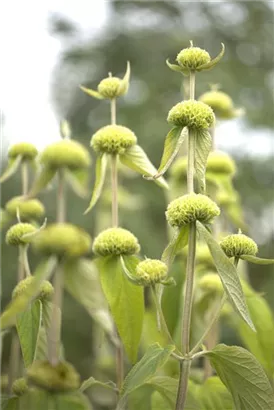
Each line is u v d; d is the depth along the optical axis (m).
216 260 1.08
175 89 7.54
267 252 6.38
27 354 1.13
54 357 1.06
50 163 1.22
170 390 1.16
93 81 7.84
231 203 1.50
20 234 1.21
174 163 1.58
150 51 7.89
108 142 1.23
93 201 1.24
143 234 5.38
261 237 6.59
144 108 7.29
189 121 1.13
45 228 1.03
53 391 1.06
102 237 1.20
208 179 1.45
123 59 7.96
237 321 1.40
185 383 1.11
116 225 1.24
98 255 1.20
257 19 8.70
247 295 1.38
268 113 7.46
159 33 8.01
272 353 1.37
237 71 7.99
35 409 1.06
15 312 1.03
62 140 1.24
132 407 1.28
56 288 1.04
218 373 1.13
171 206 1.11
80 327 4.93
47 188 1.34
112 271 1.19
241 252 1.13
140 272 1.10
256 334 1.38
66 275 1.12
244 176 6.99
